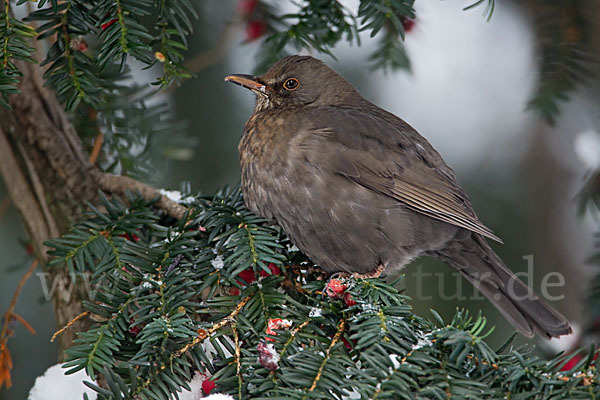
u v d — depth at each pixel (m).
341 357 5.46
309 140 7.93
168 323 5.68
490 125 11.33
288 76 8.79
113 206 7.38
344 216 7.89
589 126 10.27
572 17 8.98
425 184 8.22
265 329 6.05
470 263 8.41
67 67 6.70
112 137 9.12
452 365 5.48
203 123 10.06
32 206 7.91
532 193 10.76
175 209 7.71
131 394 5.39
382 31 9.12
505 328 9.59
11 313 7.60
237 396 5.39
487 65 11.49
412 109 11.43
